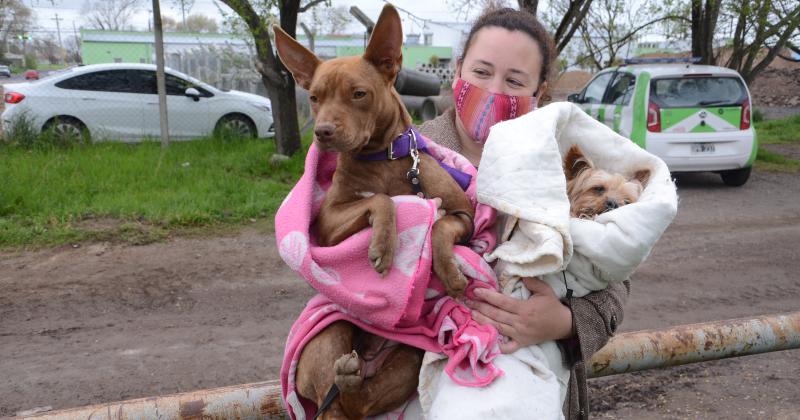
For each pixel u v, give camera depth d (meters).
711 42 13.95
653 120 10.31
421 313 1.78
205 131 13.09
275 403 1.98
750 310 5.96
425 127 2.30
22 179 8.96
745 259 7.45
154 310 5.80
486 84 2.14
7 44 37.31
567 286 1.81
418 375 1.76
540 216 1.68
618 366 2.29
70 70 12.59
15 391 4.41
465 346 1.63
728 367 4.84
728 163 10.50
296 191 1.86
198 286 6.33
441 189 1.90
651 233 1.70
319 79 1.94
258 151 11.81
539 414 1.60
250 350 5.06
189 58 18.88
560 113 1.87
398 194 1.92
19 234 7.38
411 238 1.72
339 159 1.96
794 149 15.37
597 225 1.73
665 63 11.21
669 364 2.37
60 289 6.18
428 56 33.09
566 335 1.79
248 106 13.38
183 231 7.90
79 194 8.79
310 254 1.71
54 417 1.92
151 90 12.67
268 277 6.60
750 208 9.73
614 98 11.39
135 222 8.00
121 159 10.52
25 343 5.13
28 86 11.86
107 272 6.61
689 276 6.87
